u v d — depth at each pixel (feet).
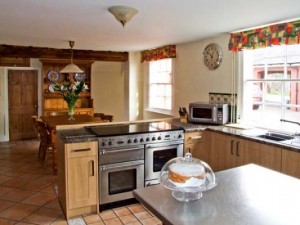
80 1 7.91
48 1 7.93
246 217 4.25
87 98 24.94
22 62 22.21
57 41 15.52
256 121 12.59
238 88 12.84
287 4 8.13
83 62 23.67
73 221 9.52
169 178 5.08
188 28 11.73
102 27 11.60
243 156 10.40
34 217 9.77
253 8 8.57
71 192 9.53
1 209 10.36
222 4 8.15
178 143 11.43
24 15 9.57
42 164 15.84
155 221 9.59
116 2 7.98
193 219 4.20
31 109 23.22
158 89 19.34
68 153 9.35
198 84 15.20
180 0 7.75
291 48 10.92
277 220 4.16
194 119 13.03
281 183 5.62
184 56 16.21
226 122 12.96
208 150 12.09
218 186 5.45
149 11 8.94
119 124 12.30
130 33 12.99
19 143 21.48
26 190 12.16
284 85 11.33
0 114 21.98
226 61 13.32
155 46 17.58
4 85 21.94
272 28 10.80
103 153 9.84
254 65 12.55
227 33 12.87
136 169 10.55
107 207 10.38
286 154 8.82
